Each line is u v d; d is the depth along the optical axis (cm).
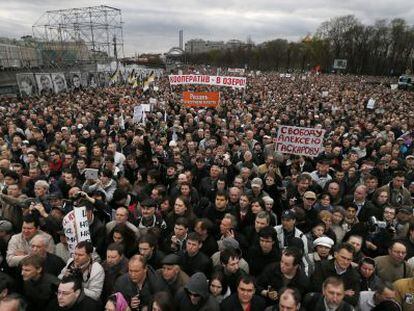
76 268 438
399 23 9688
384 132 1447
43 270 429
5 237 537
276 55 11288
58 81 3050
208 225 541
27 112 1650
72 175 757
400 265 491
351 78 8006
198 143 1235
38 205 591
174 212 617
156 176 779
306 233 616
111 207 683
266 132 1416
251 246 546
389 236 587
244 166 865
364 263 468
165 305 364
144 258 432
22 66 3750
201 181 843
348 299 430
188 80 2027
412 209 698
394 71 9712
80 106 2070
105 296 451
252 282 397
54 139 1214
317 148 939
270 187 780
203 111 1878
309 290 451
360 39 10131
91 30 4747
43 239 465
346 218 636
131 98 2570
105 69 4941
